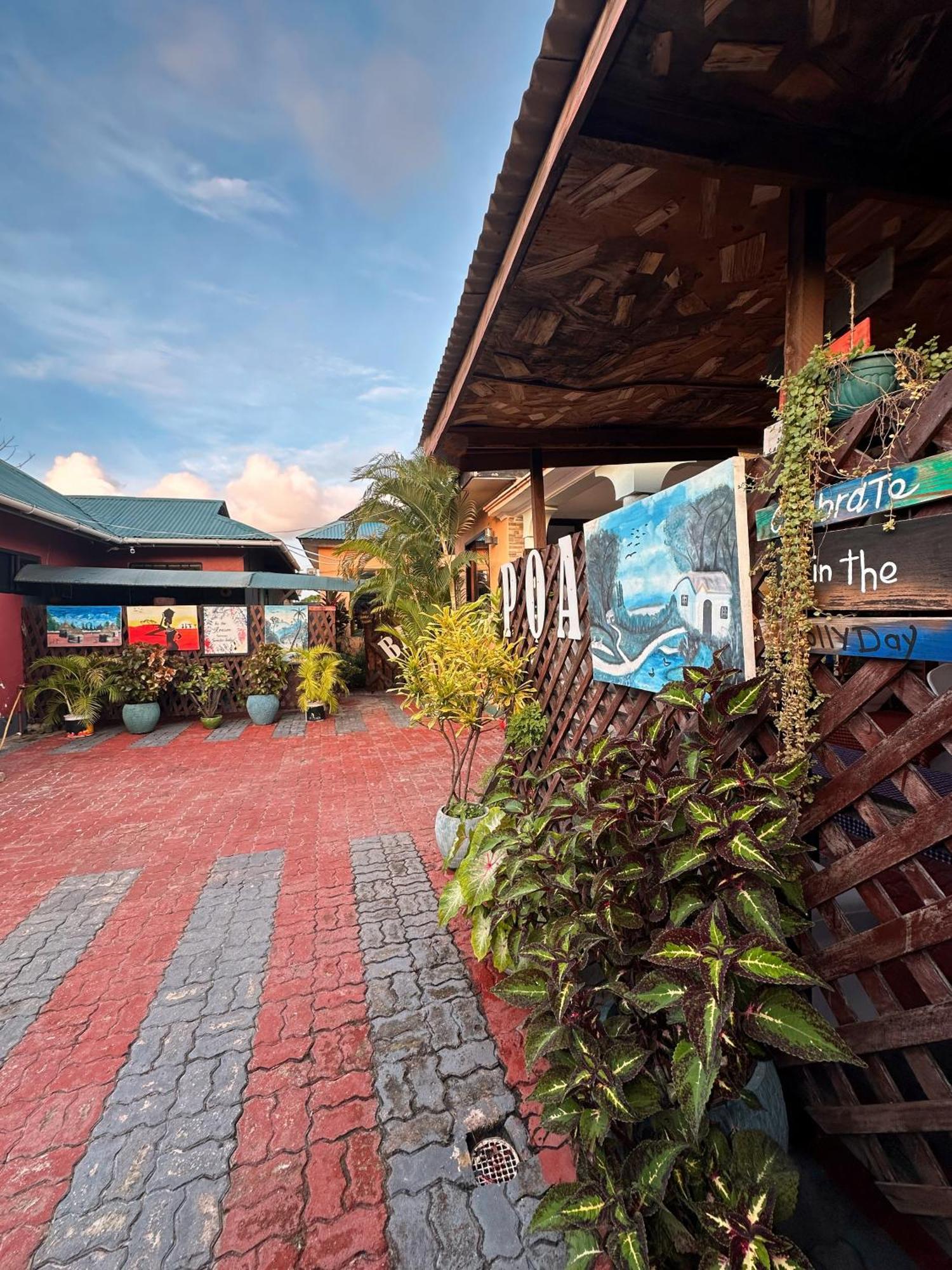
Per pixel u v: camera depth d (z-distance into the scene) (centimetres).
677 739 210
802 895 158
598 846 179
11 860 390
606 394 366
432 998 242
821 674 153
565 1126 151
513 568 419
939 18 135
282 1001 243
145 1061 212
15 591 860
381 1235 153
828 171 179
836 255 235
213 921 307
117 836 430
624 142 163
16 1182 169
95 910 320
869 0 129
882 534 132
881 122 171
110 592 1109
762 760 183
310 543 1706
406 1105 191
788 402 154
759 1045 164
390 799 506
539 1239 151
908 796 132
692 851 147
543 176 177
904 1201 144
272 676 877
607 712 273
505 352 301
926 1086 133
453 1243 150
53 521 836
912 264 245
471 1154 175
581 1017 163
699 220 203
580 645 310
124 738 780
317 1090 198
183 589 1244
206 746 728
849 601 141
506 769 336
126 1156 176
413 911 312
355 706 1008
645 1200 130
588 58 140
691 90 156
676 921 146
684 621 206
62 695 827
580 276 236
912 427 125
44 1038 225
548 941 182
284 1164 172
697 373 338
